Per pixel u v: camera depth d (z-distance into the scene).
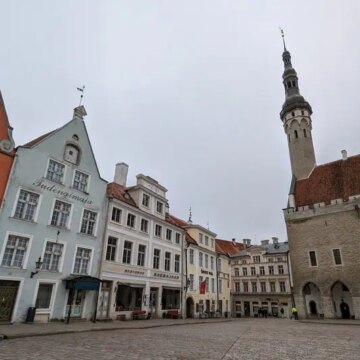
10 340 11.16
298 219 40.47
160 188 33.78
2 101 19.80
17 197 18.84
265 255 59.06
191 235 41.75
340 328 21.34
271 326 23.58
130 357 8.11
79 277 20.23
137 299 27.56
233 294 60.06
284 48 57.62
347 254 35.44
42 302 19.20
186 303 36.59
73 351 8.89
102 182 25.45
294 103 50.25
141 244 28.69
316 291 38.50
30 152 20.22
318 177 44.00
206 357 8.30
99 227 24.20
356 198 36.59
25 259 18.50
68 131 23.34
